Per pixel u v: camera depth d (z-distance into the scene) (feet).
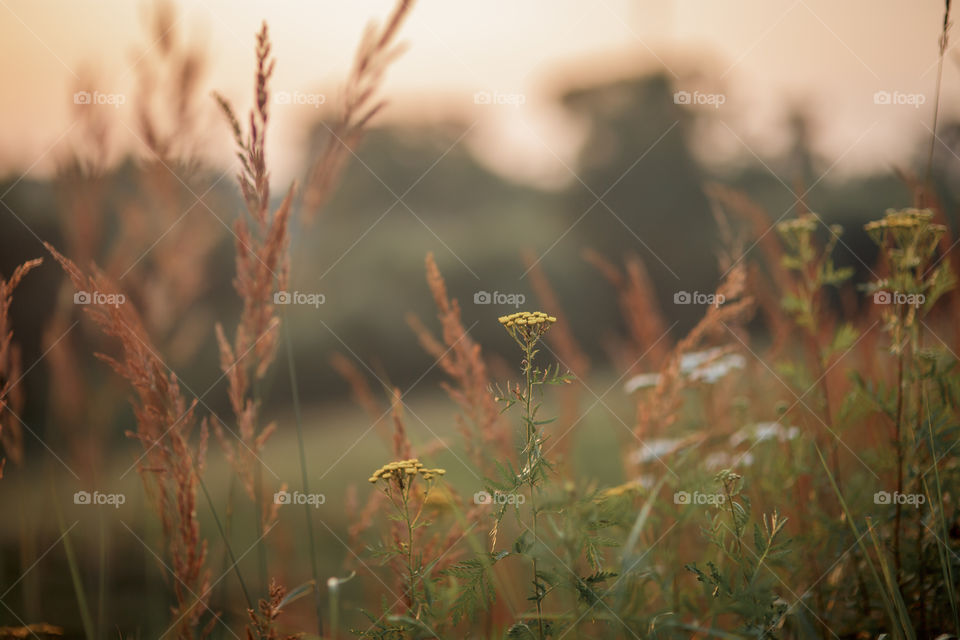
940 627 4.19
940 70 4.77
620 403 9.21
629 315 7.65
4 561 7.48
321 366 35.42
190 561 4.30
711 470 5.32
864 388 4.72
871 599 4.48
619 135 58.65
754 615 3.34
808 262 5.49
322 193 5.60
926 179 5.05
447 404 22.86
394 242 43.50
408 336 39.32
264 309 4.89
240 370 4.85
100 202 6.82
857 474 5.51
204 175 6.73
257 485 4.98
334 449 19.65
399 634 3.55
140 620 6.15
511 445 5.28
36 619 6.25
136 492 6.49
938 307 5.77
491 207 53.42
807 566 4.71
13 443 6.00
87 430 7.43
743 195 6.53
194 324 7.48
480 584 3.56
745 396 7.00
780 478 5.20
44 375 8.65
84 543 7.28
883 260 5.08
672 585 4.53
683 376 6.01
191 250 7.01
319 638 4.10
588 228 51.93
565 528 3.52
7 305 5.06
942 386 4.37
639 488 5.02
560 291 41.96
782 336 6.71
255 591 6.09
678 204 49.26
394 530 4.32
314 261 34.60
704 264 42.93
